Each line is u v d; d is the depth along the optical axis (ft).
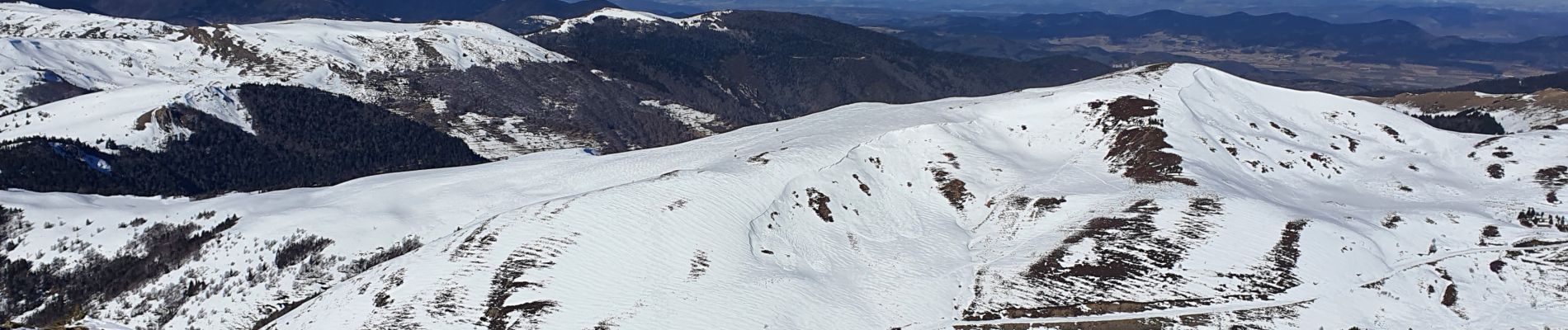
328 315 203.41
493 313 195.31
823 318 201.16
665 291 203.51
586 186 288.10
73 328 204.33
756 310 198.18
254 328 216.13
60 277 242.37
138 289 234.79
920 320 205.67
